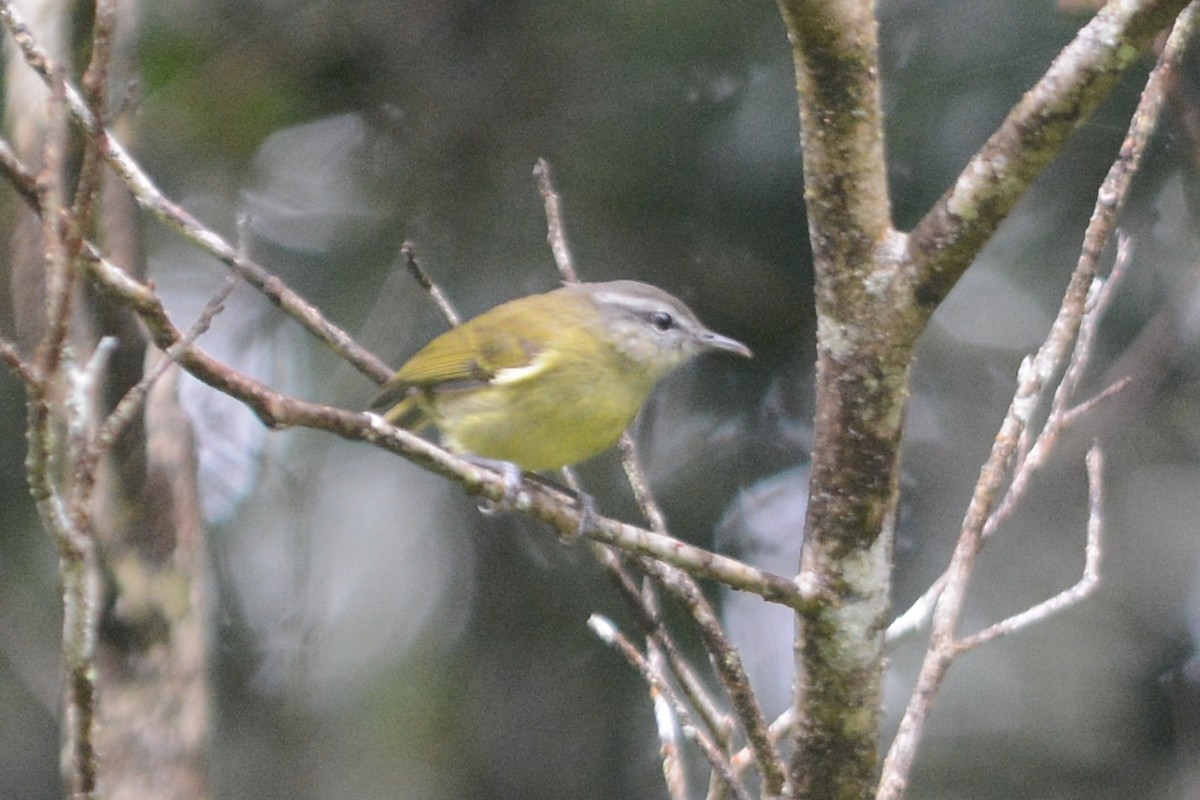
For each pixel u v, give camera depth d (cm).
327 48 1225
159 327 491
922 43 1051
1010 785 1147
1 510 1177
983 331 1163
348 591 1245
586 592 1192
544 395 927
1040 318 1141
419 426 1056
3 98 941
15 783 1222
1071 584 1165
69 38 845
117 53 878
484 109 1183
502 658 1216
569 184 1142
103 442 461
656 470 1169
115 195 802
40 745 1236
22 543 1174
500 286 1160
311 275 1204
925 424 1193
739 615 1184
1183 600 1162
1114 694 1155
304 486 1189
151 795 791
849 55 546
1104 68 518
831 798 625
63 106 468
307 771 1182
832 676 608
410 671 1224
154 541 802
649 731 1187
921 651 1181
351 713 1216
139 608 795
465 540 1246
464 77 1196
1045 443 654
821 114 560
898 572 1180
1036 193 1124
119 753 789
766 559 1155
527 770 1194
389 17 1221
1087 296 641
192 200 1225
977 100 1038
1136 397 1146
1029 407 636
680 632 1167
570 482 936
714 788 641
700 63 1092
